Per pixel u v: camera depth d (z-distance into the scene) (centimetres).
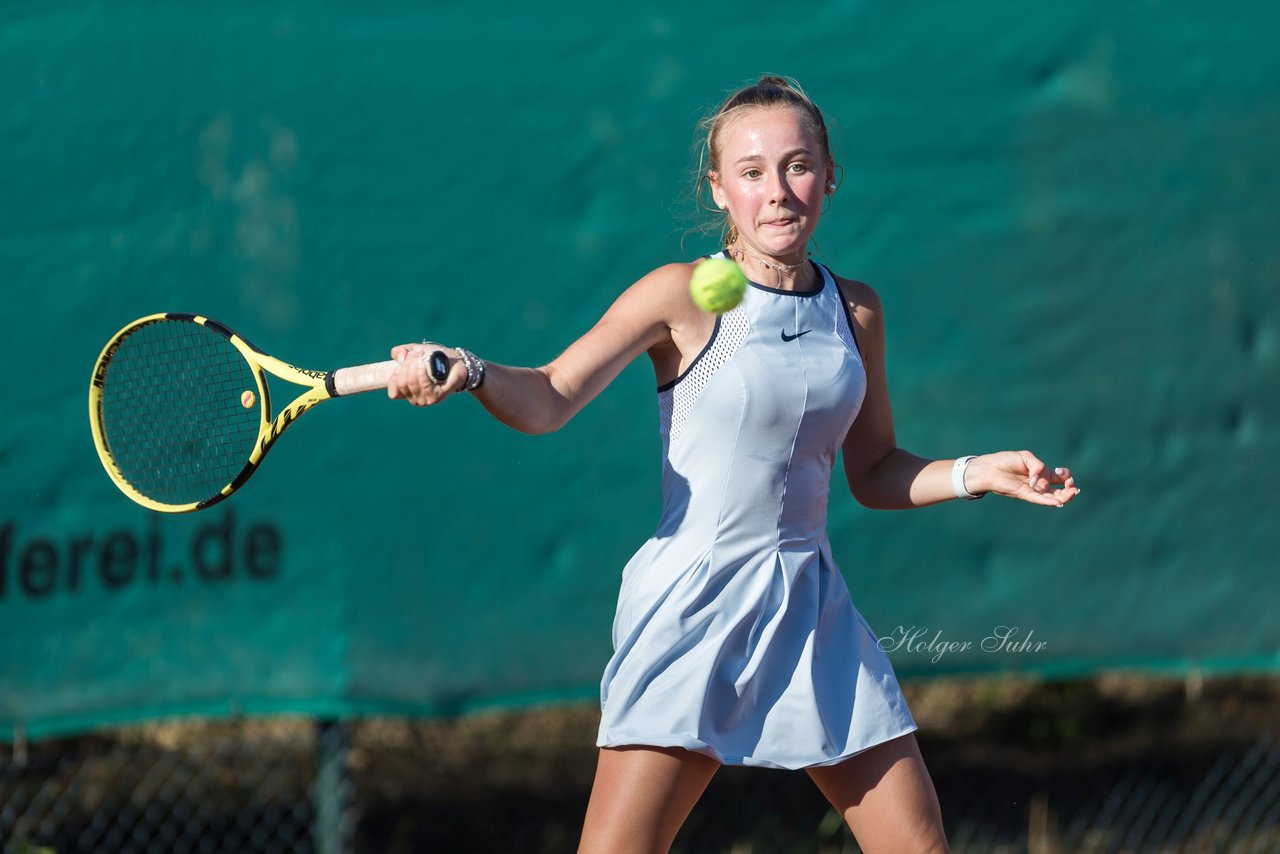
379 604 1644
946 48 1792
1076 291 1822
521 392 869
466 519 1672
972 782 2138
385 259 1670
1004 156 1805
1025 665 1792
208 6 1642
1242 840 2023
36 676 1584
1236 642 1834
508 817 2053
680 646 952
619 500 1711
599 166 1716
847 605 1019
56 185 1619
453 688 1659
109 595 1597
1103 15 1827
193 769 2108
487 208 1694
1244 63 1856
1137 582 1819
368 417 1653
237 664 1614
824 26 1767
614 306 957
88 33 1625
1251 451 1848
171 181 1631
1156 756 2223
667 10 1731
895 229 1786
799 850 1942
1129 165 1833
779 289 973
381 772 2156
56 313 1612
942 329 1795
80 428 1608
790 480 969
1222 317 1847
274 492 1630
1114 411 1827
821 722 958
